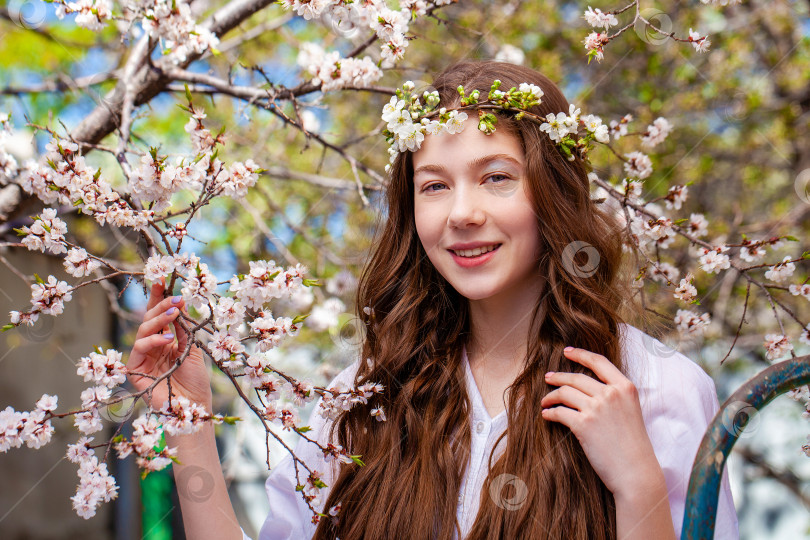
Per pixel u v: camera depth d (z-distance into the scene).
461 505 1.18
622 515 1.02
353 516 1.23
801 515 3.33
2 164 1.40
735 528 1.13
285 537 1.35
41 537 3.28
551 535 1.06
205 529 1.23
